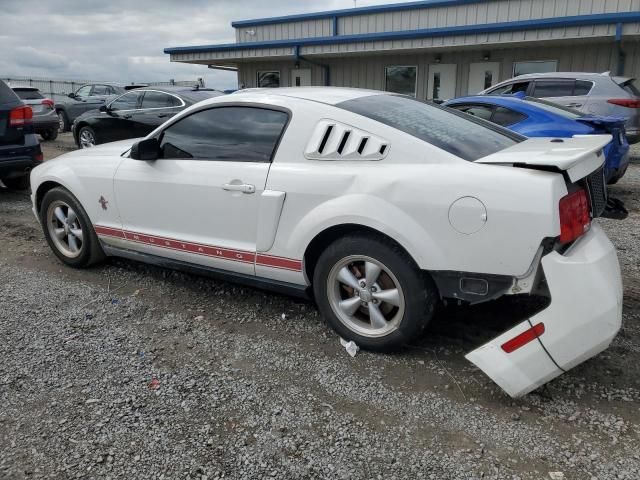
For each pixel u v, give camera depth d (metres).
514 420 2.64
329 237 3.33
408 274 3.00
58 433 2.60
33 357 3.30
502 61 16.34
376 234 3.09
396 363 3.17
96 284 4.46
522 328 2.63
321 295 3.38
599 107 9.75
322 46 18.03
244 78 21.81
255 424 2.65
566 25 13.97
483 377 3.01
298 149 3.36
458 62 17.08
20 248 5.49
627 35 13.38
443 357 3.22
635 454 2.39
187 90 11.00
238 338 3.52
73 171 4.54
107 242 4.49
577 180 2.73
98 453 2.46
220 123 3.73
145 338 3.53
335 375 3.06
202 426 2.64
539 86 10.38
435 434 2.56
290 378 3.04
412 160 3.00
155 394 2.90
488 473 2.31
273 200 3.36
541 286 2.76
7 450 2.49
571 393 2.84
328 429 2.61
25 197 7.97
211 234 3.76
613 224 6.21
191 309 3.96
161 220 4.02
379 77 18.66
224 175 3.61
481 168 2.79
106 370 3.15
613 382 2.92
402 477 2.30
